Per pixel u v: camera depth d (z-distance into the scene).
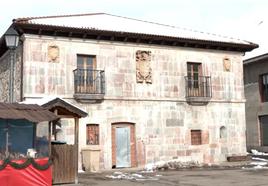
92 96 20.95
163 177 17.12
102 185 14.41
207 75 24.42
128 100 22.08
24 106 13.39
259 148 30.59
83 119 20.89
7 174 12.52
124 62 22.16
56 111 14.31
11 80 15.48
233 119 25.05
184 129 23.41
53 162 14.33
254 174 17.95
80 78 20.95
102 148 21.20
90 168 20.02
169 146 22.89
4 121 13.00
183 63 23.73
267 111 29.89
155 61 23.00
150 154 22.38
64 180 14.48
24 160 12.87
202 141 23.92
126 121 21.94
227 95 25.00
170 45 23.41
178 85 23.47
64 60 20.77
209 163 23.56
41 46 20.36
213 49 24.77
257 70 31.11
